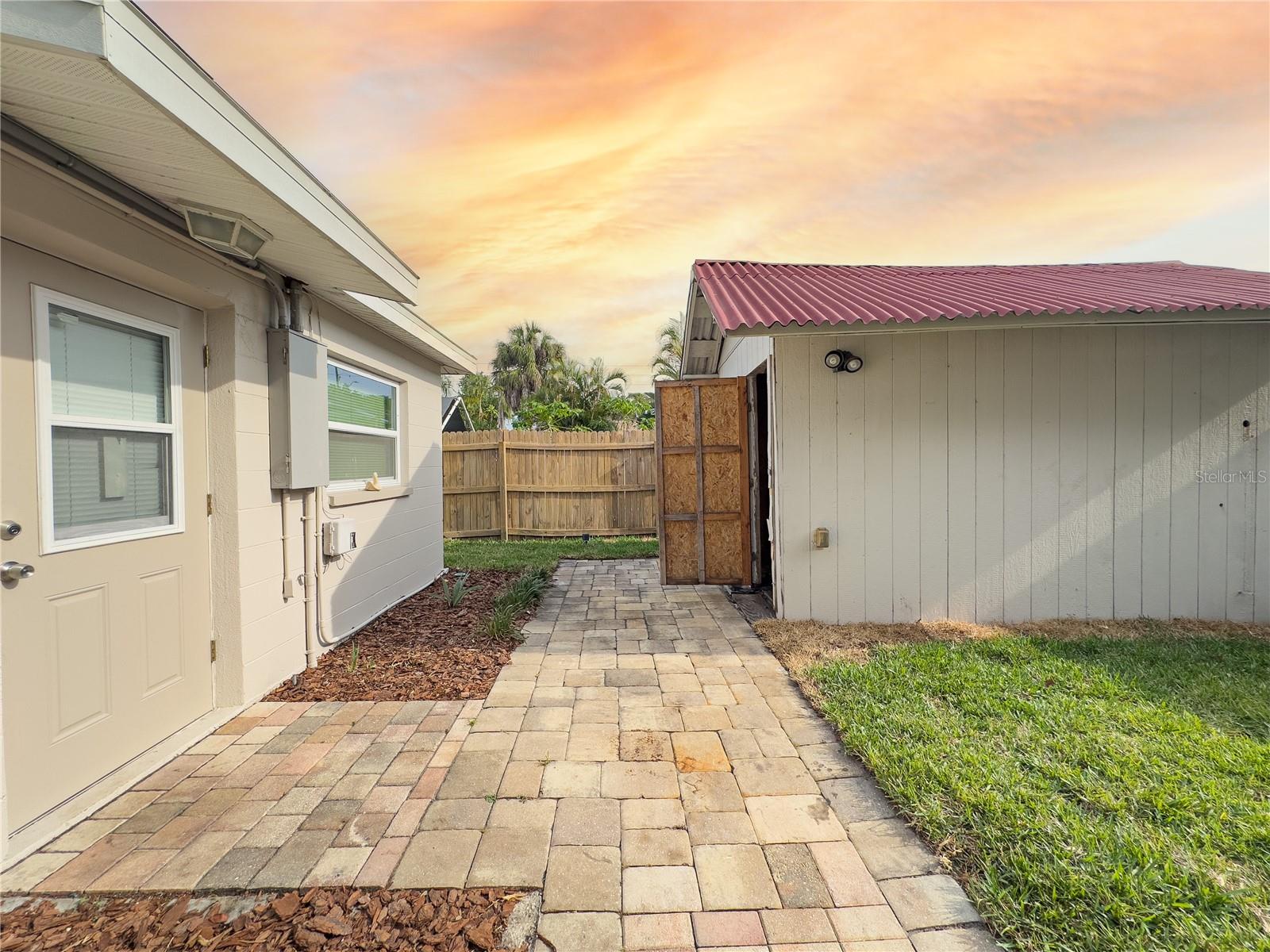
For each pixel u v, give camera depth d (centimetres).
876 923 167
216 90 194
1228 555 473
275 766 256
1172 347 466
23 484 210
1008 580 475
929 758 246
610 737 282
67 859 195
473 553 872
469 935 162
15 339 208
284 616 364
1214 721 283
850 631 453
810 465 473
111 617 248
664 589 622
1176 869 179
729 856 195
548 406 2106
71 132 185
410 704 324
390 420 592
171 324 287
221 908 175
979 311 383
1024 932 160
